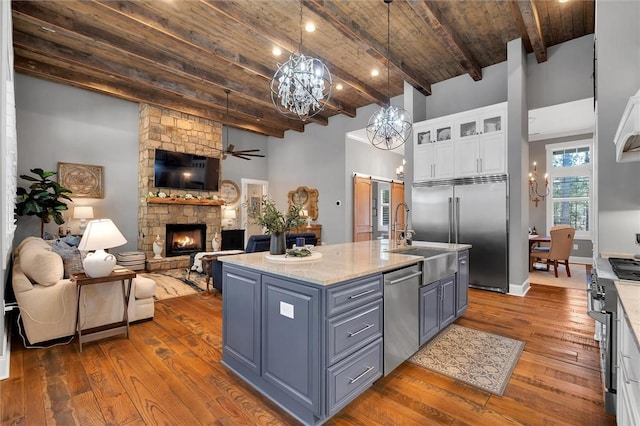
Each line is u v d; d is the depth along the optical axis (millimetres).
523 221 4406
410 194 5539
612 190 2615
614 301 1717
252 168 9055
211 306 3873
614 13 2637
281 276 1894
